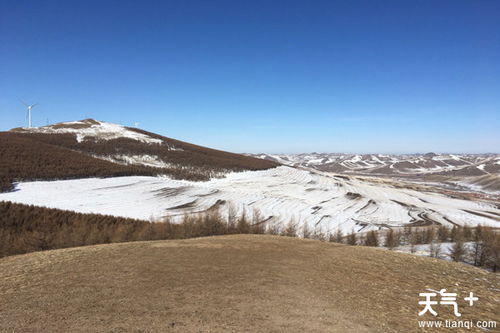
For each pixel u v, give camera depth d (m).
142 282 14.85
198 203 77.88
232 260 19.47
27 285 14.44
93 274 16.06
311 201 98.25
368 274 17.41
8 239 30.39
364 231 67.81
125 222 47.00
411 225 75.75
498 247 38.44
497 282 17.16
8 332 9.96
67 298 12.78
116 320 10.75
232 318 11.02
